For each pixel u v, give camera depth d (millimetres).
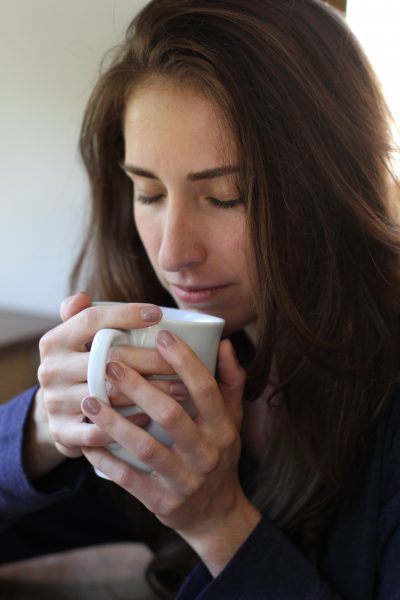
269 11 762
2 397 1431
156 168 745
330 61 792
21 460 803
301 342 775
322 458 793
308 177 763
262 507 826
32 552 1064
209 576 748
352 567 754
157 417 625
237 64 727
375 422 811
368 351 819
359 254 807
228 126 720
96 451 684
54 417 707
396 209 864
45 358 703
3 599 918
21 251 1698
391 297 828
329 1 1113
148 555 1090
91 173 1017
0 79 1636
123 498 1049
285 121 744
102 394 622
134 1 1369
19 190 1668
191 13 750
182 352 618
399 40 1233
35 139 1616
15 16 1580
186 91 720
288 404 813
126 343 639
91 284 1102
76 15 1479
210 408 646
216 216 761
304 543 809
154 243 837
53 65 1547
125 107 815
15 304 1738
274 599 683
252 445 923
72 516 1071
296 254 773
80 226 1583
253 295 798
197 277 779
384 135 847
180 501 673
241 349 966
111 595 943
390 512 740
